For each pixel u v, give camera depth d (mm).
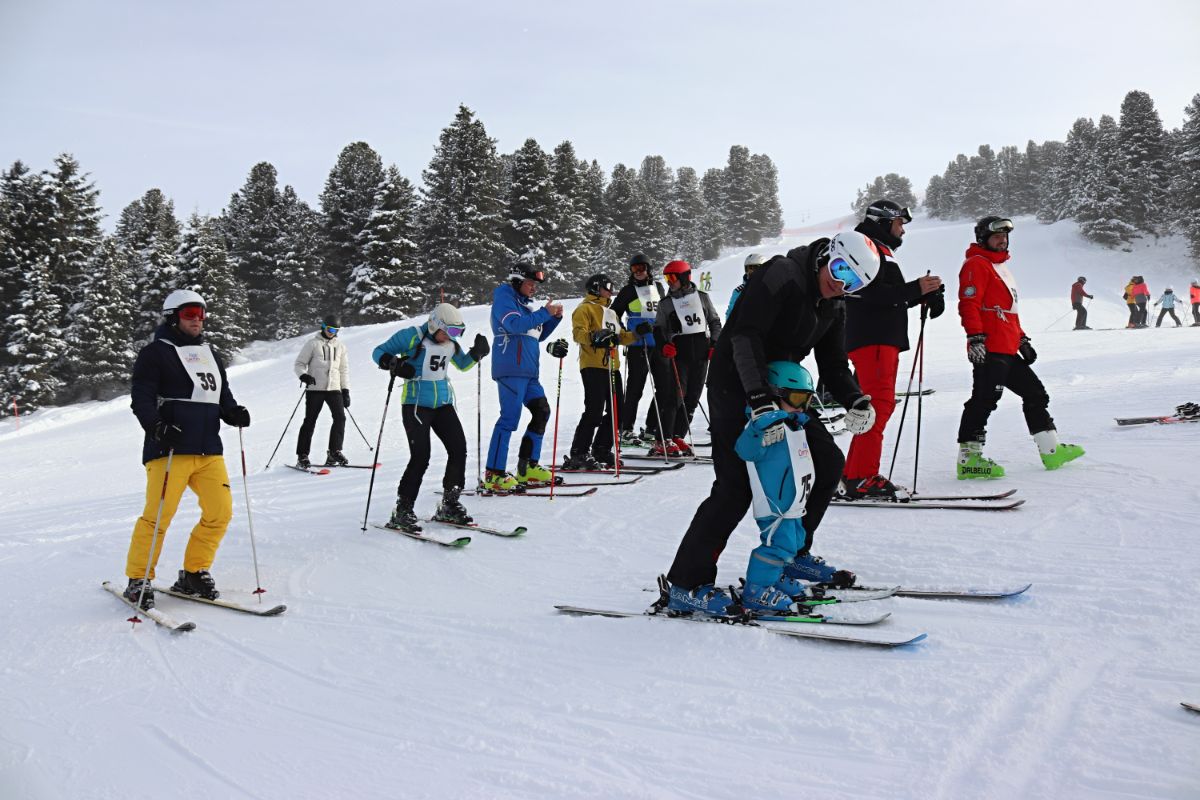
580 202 57281
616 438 6809
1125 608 2988
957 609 3178
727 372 3248
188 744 2615
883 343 4883
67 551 5605
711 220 80188
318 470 8883
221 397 4312
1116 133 57812
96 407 22266
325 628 3656
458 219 48156
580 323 7207
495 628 3471
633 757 2301
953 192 108312
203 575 4191
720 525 3293
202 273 40906
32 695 3072
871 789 2012
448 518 5449
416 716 2705
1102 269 49812
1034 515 4340
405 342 5402
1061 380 9883
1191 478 4734
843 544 4172
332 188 50031
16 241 38688
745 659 2898
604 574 4121
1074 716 2256
